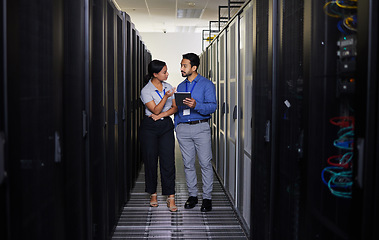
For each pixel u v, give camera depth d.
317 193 1.69
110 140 3.38
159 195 4.93
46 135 1.63
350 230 1.33
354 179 1.30
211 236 3.53
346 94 1.51
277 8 2.25
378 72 1.20
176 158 7.84
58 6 1.77
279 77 2.24
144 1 9.16
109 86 3.35
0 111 1.18
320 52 1.65
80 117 2.24
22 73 1.34
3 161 1.18
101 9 2.89
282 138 2.20
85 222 2.38
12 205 1.26
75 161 2.11
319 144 1.67
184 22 12.12
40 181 1.54
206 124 4.10
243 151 3.79
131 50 4.98
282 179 2.20
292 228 2.01
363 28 1.24
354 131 1.30
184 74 4.04
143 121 4.15
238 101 4.04
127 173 4.61
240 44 3.95
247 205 3.56
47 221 1.64
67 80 1.93
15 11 1.28
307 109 1.75
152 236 3.53
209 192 4.23
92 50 2.54
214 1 9.02
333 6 1.56
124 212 4.23
